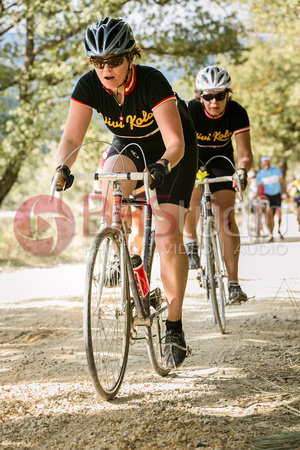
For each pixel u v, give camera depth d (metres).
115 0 21.41
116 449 3.68
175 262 5.20
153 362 5.12
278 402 4.42
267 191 20.27
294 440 3.66
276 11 22.55
